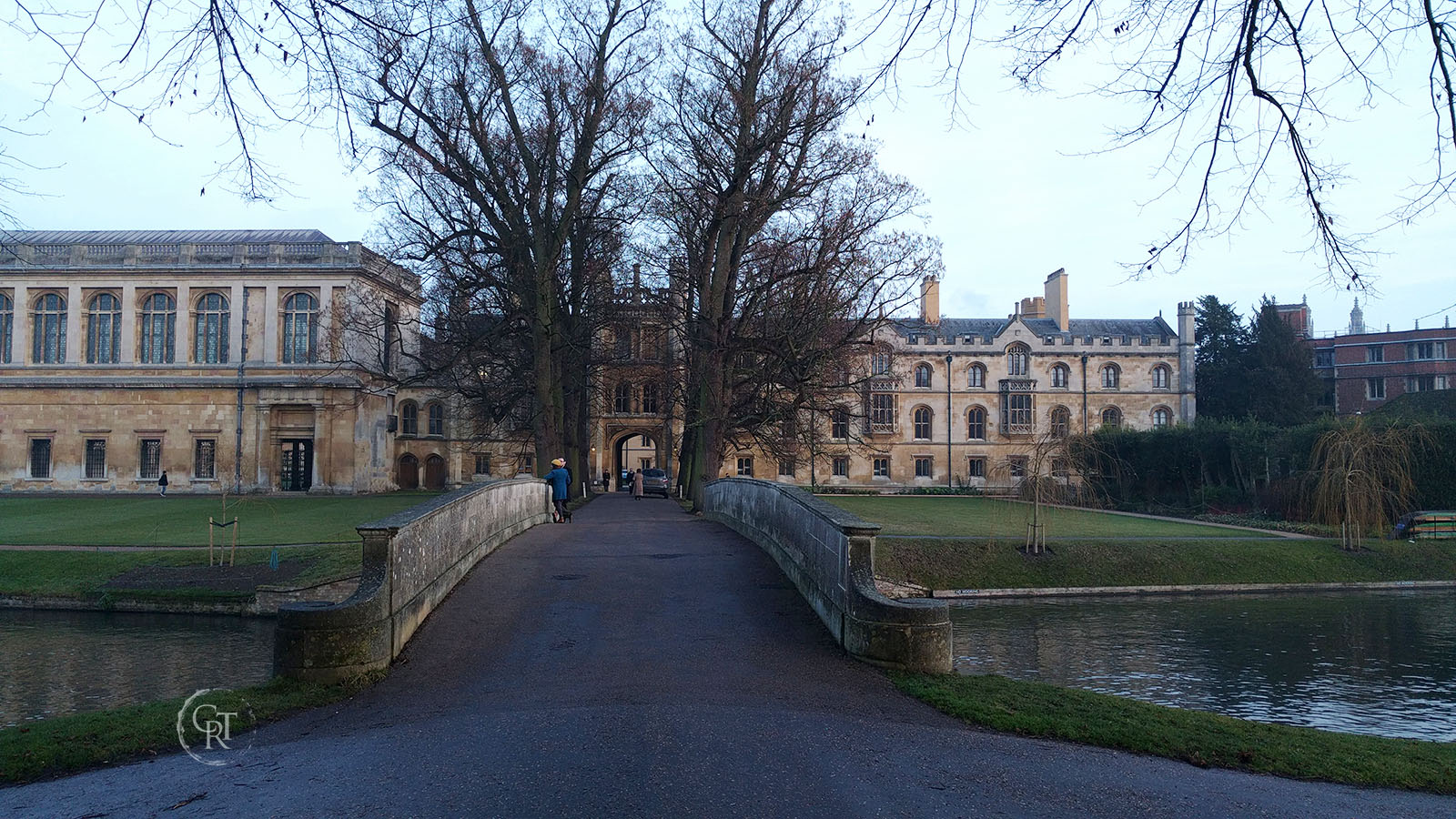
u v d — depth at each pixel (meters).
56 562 25.30
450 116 28.17
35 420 55.91
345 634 8.62
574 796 5.47
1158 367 72.62
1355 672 17.31
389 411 59.78
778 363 32.03
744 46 30.38
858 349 34.75
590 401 48.88
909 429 71.88
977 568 28.81
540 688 8.31
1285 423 65.12
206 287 55.75
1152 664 17.92
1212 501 46.44
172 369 55.47
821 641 10.37
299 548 26.28
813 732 6.94
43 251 56.22
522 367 36.38
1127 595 27.64
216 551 26.08
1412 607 25.50
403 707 7.81
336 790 5.67
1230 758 6.98
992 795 5.73
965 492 68.19
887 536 31.64
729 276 32.47
